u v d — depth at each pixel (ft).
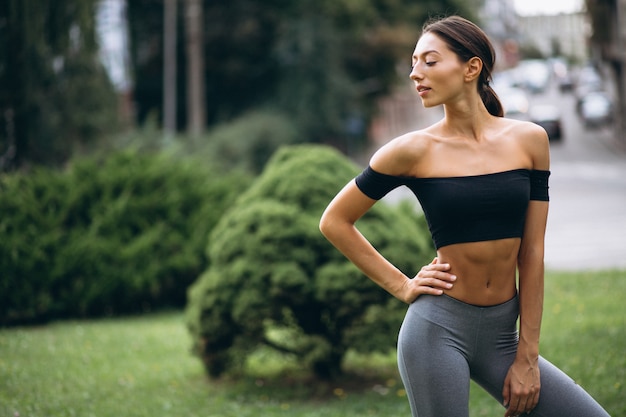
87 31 45.29
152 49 125.18
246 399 21.49
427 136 10.71
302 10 124.67
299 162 23.59
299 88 122.21
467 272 10.50
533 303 10.61
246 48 124.67
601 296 35.12
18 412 18.92
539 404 10.47
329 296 21.12
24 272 33.22
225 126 108.88
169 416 19.45
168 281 37.40
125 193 37.60
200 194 39.75
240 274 21.81
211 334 22.38
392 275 11.02
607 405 18.49
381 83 143.33
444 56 10.52
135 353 27.17
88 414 19.24
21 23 40.27
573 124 183.73
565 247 55.93
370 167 10.85
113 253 35.88
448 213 10.43
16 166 43.88
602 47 155.53
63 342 28.81
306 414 19.69
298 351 22.24
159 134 74.54
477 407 19.53
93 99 54.24
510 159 10.52
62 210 36.14
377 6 134.10
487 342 10.63
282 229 21.89
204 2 124.67
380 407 20.04
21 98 42.14
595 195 90.07
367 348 21.12
